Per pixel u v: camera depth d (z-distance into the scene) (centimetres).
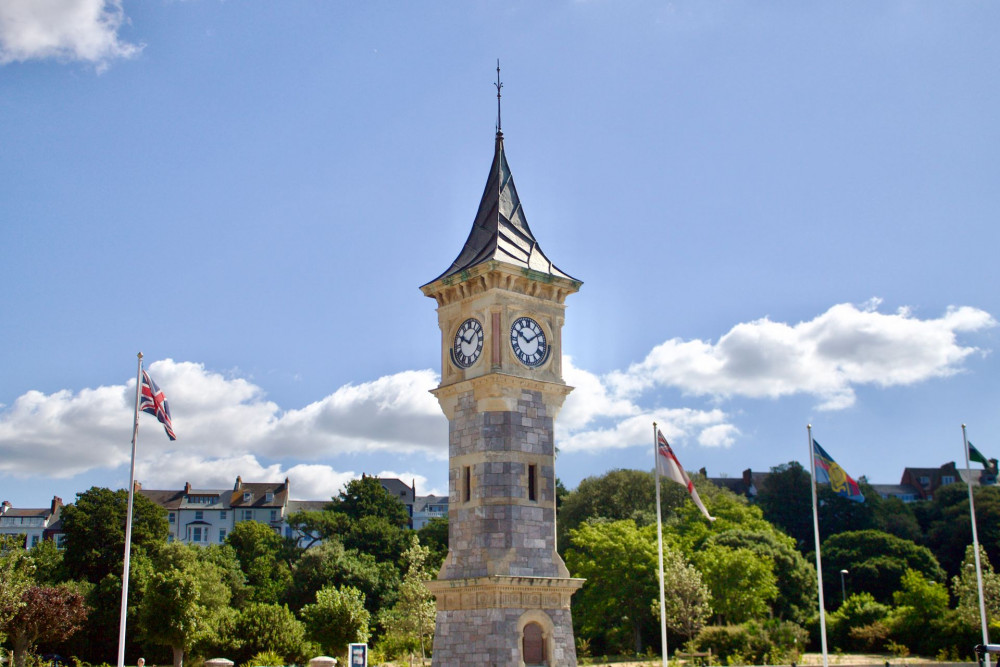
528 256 6262
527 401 5991
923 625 10700
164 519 13900
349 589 10650
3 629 8919
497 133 6831
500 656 5475
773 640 10300
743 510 14488
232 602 13188
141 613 9688
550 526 5925
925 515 16100
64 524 12888
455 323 6256
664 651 5638
